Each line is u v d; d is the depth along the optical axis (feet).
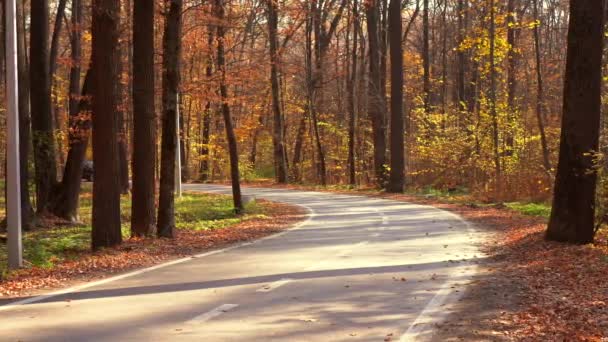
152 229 58.23
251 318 27.66
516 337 24.40
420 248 50.67
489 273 38.78
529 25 115.14
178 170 121.39
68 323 26.68
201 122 207.62
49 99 78.23
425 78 165.58
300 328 25.90
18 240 41.75
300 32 178.81
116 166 51.21
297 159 197.98
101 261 43.62
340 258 45.70
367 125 182.60
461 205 99.45
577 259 41.04
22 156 68.90
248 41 142.31
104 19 49.34
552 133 128.26
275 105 178.29
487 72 126.00
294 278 37.58
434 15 183.62
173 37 58.59
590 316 27.25
